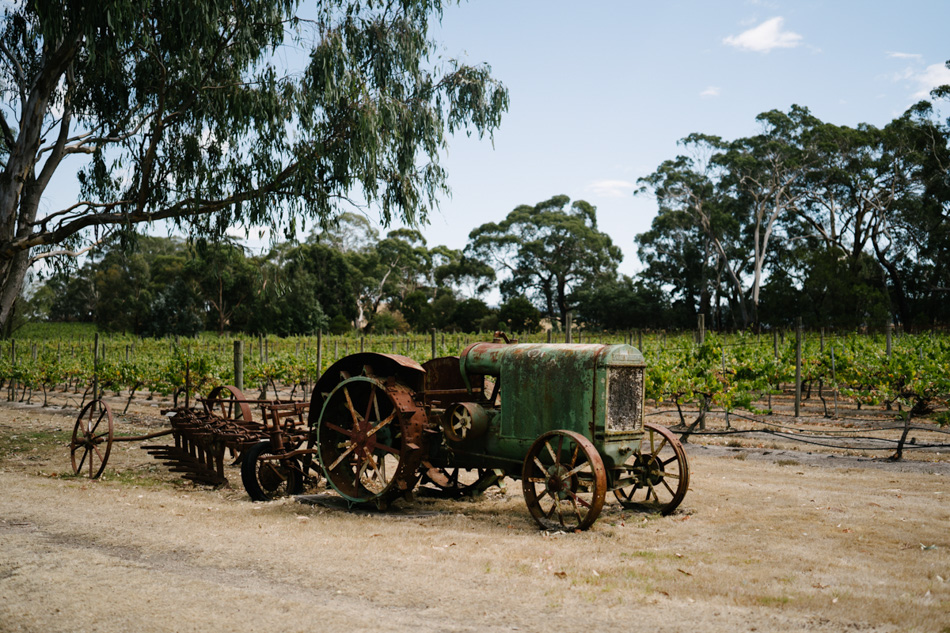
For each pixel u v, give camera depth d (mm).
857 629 3467
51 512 6133
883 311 33562
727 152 53250
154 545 5074
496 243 62750
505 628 3498
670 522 5793
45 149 12977
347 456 6852
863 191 49875
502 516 6184
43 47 12555
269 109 11383
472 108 12539
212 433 7793
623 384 5883
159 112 11234
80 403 18406
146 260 69875
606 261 62656
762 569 4453
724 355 14242
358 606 3828
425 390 6656
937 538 5180
